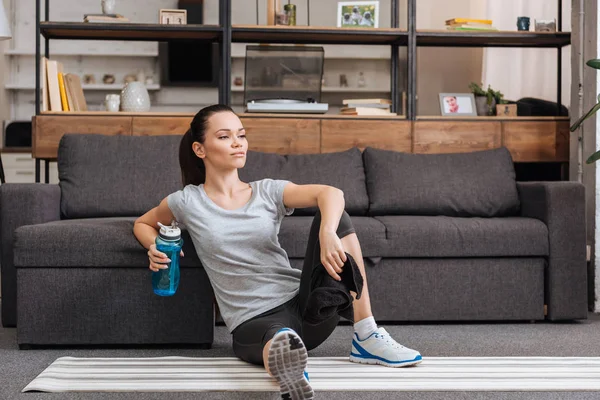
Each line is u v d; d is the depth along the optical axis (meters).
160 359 2.33
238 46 6.62
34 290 2.53
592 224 3.50
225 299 2.23
